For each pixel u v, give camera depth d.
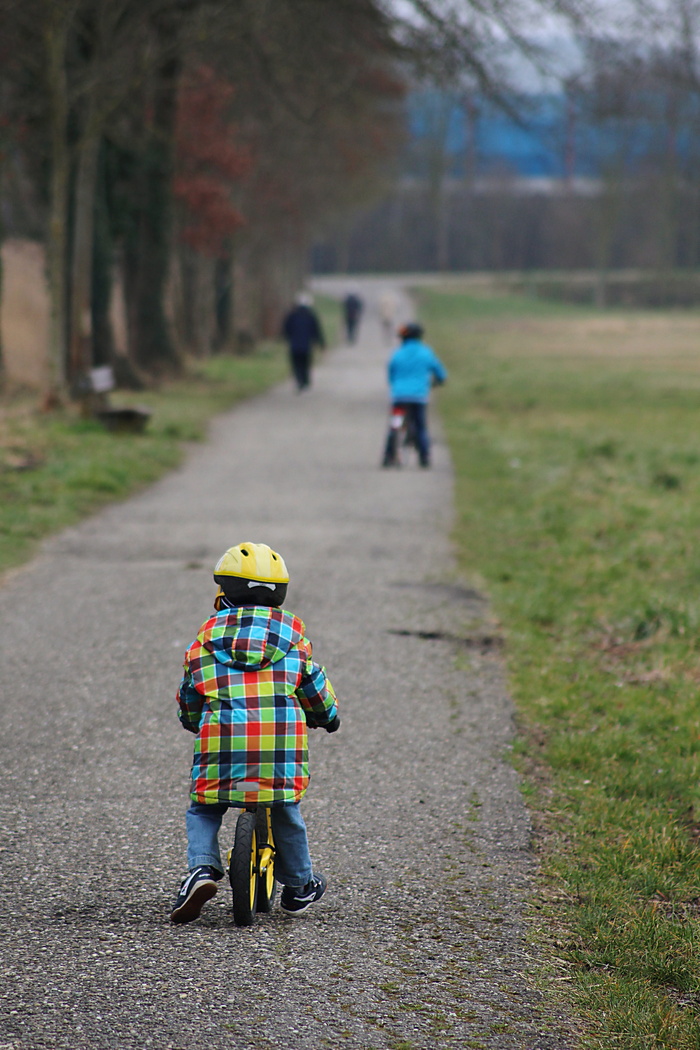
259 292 192.75
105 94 73.75
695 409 91.56
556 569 38.00
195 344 141.75
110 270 91.69
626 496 51.06
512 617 32.50
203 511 48.75
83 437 64.00
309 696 14.98
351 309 194.75
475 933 15.52
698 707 24.91
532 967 14.61
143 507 49.47
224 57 91.44
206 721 14.49
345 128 146.12
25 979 13.85
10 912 15.73
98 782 20.77
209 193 116.94
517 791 20.72
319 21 79.12
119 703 25.11
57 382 71.69
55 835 18.47
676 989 14.27
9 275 135.00
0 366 92.12
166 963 14.37
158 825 18.97
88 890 16.53
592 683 26.72
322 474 59.50
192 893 14.34
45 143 81.12
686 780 21.23
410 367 61.75
